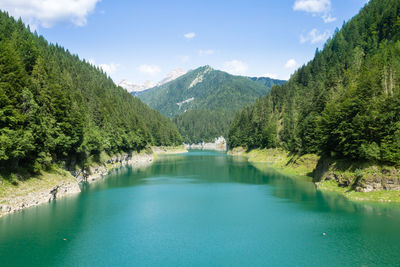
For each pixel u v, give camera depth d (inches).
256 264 1157.1
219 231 1551.4
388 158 2078.0
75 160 3198.8
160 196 2459.4
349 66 5718.5
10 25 3757.4
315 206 2031.3
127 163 5462.6
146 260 1198.3
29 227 1593.3
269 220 1734.7
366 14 7765.8
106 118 4995.1
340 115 2603.3
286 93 7411.4
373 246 1311.5
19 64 2338.8
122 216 1836.9
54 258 1211.2
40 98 2480.3
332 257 1210.6
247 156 6983.3
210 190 2736.2
